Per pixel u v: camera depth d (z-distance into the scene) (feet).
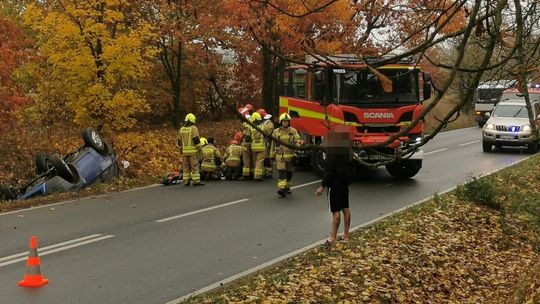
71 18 53.83
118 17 55.26
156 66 81.20
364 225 33.35
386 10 15.57
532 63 14.66
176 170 63.77
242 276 24.25
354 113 46.11
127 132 73.72
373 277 25.07
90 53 54.95
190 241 29.86
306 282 23.52
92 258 26.86
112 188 46.32
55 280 23.71
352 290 23.35
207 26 61.26
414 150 10.39
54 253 27.71
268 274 24.50
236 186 47.44
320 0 19.27
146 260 26.53
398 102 46.57
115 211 37.47
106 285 23.11
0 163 57.31
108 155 52.08
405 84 46.70
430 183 48.67
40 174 49.57
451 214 37.19
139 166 62.34
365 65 10.96
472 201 41.29
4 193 47.09
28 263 23.04
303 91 54.08
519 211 41.37
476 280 28.45
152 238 30.45
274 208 38.11
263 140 49.98
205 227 32.91
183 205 39.29
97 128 57.77
